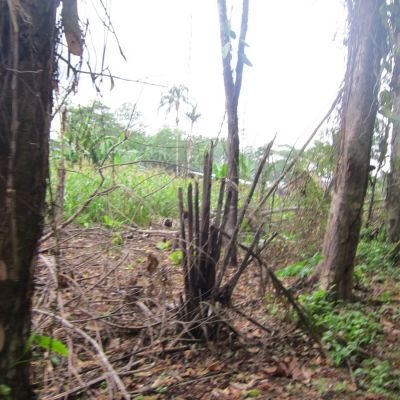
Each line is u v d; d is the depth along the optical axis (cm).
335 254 605
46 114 246
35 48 238
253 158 852
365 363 432
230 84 739
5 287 232
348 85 609
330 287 595
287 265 704
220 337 456
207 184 443
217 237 452
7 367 239
